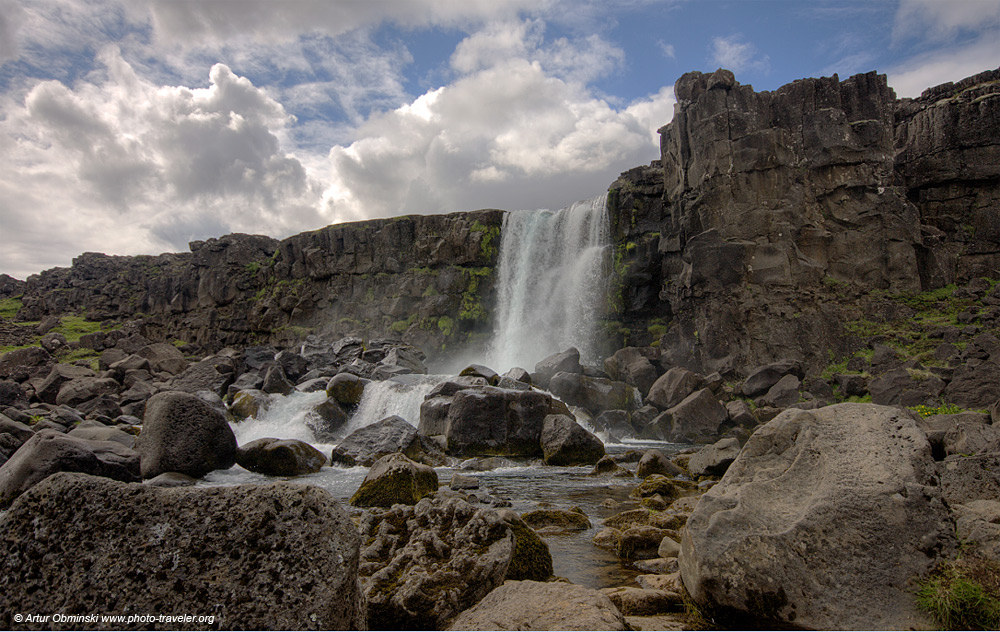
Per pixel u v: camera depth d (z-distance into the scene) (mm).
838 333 31500
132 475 14203
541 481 16984
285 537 3770
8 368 40375
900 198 33000
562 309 45438
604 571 8250
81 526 3789
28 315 80812
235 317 63156
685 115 36906
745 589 5148
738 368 31828
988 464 7770
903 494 5395
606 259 43156
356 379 27031
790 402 28531
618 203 44094
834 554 5191
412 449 20094
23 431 17562
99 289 81125
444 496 11641
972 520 5527
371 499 11984
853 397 28375
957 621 4703
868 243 32719
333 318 56125
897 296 31891
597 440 20938
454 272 50812
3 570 3686
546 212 49750
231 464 17906
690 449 22984
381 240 55188
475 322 49438
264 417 26047
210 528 3797
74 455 12984
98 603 3562
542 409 21891
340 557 3789
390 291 53812
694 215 35625
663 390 29906
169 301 70312
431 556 6398
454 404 21938
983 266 32188
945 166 34000
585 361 42781
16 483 12188
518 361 46188
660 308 41719
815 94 34719
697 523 5723
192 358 56656
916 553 5156
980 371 25109
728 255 32938
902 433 5938
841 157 33188
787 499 5758
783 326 31719
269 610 3557
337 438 25000
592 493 14938
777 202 33156
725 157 33844
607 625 4410
